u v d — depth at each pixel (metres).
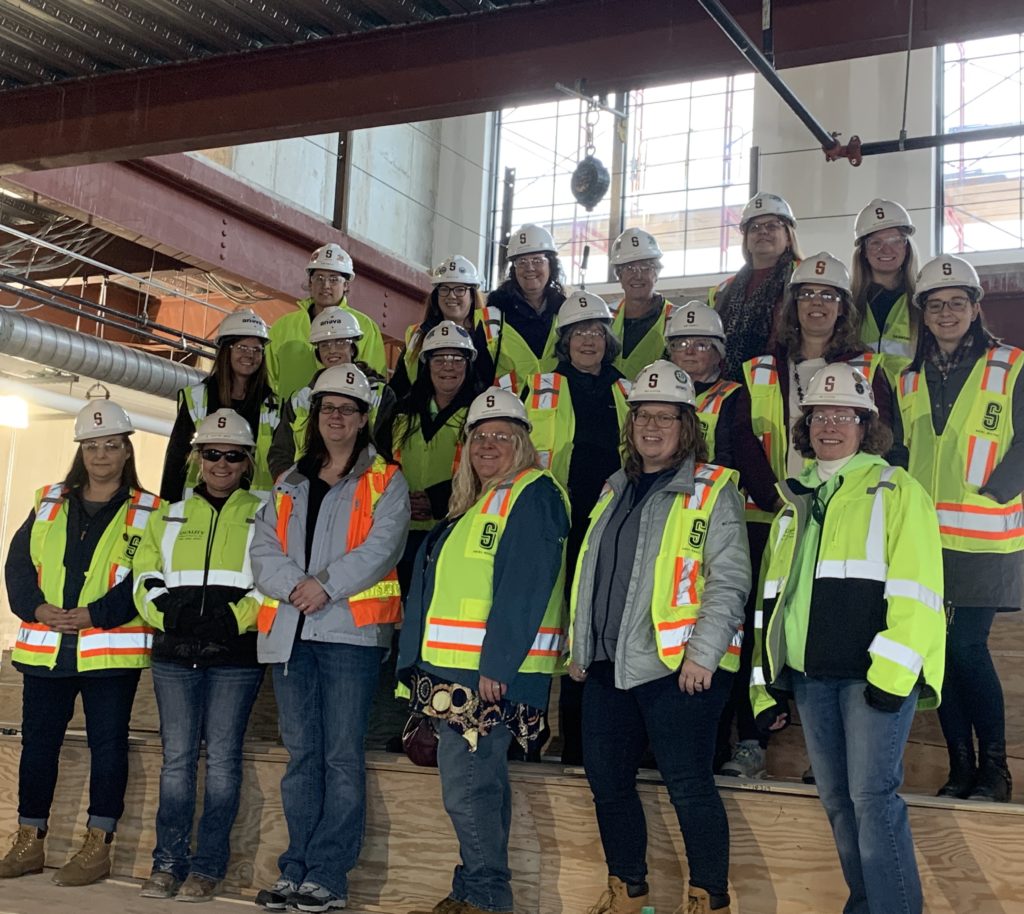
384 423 5.89
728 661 4.31
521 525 4.58
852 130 14.14
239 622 5.16
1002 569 4.46
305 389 6.12
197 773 5.54
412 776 5.05
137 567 5.34
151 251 12.22
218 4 5.96
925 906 4.19
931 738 4.92
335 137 15.18
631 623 4.30
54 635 5.44
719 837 4.18
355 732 4.86
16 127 6.95
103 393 14.86
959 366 4.74
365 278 12.48
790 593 4.07
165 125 6.61
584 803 4.73
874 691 3.74
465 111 6.11
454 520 4.81
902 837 3.80
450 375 5.79
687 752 4.22
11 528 16.03
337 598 4.85
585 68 5.78
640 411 4.52
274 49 6.38
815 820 4.38
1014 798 4.85
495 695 4.43
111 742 5.42
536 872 4.77
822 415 4.14
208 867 5.09
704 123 15.51
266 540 5.04
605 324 5.52
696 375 5.30
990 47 13.96
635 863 4.34
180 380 12.34
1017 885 4.06
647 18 5.70
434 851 4.96
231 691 5.19
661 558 4.34
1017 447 4.47
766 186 14.52
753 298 5.68
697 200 15.41
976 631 4.48
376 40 6.19
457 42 6.03
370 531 4.98
